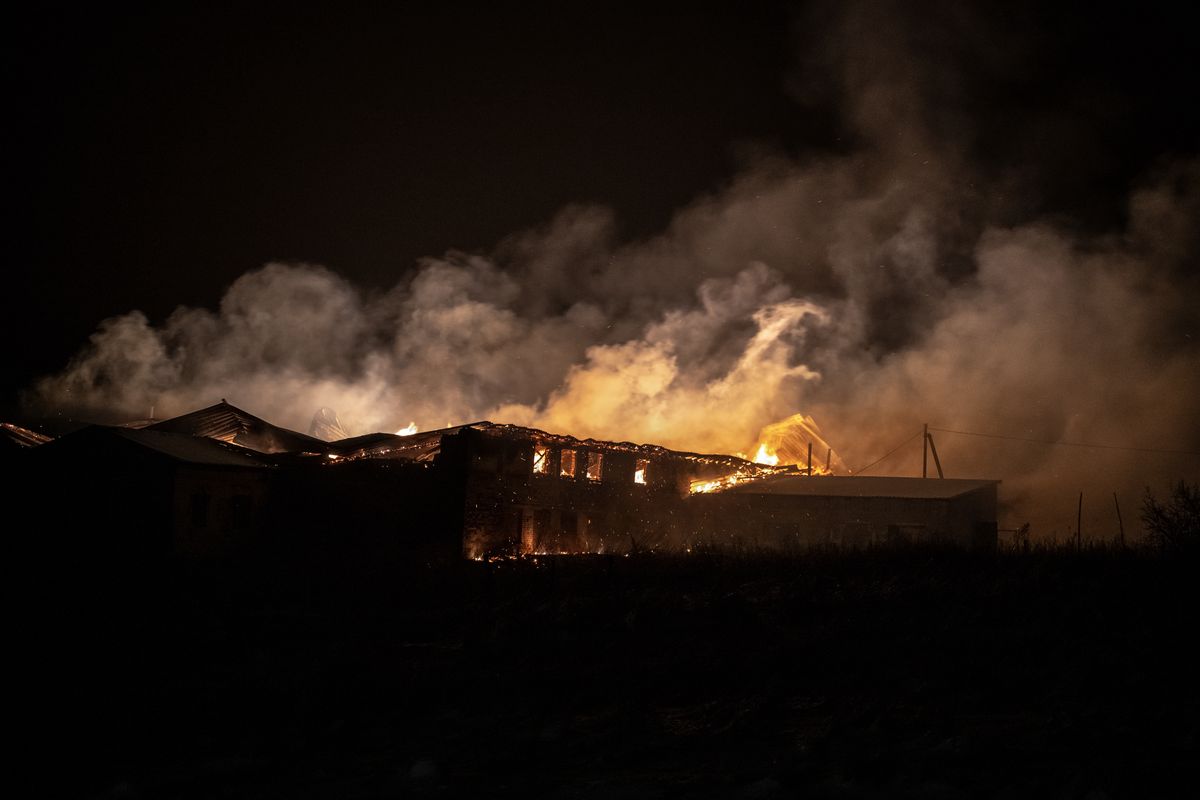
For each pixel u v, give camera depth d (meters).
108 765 9.95
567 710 12.03
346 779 9.38
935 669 13.26
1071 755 9.30
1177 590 17.98
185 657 15.38
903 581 20.84
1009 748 9.52
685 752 9.99
